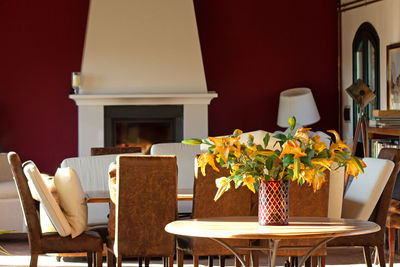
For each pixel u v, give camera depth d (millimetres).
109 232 4730
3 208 7492
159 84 9906
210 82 10398
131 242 4574
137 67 9891
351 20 9977
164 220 4598
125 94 9727
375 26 9102
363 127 8320
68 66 10125
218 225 3525
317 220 3727
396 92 8406
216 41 10398
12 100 10078
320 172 3512
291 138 3498
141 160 4531
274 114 10484
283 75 10492
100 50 9859
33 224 4656
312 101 9859
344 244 4801
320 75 10547
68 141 10180
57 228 4645
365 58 9469
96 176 6730
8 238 7676
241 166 3551
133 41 9891
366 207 4891
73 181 4672
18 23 10062
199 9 10375
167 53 9922
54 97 10133
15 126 10094
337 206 4961
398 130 6801
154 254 4613
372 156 7660
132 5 9898
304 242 4625
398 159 4895
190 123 9961
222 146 3453
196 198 4637
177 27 9961
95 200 4805
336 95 10547
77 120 10188
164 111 9977
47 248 4676
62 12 10109
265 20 10469
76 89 9898
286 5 10492
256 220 3748
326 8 10523
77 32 10148
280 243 4594
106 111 9898
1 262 6309
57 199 4855
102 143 9883
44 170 10148
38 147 10133
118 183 4516
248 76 10453
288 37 10508
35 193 4797
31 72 10102
